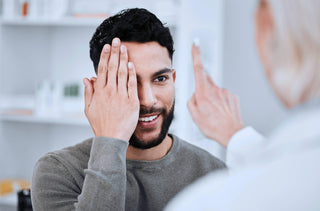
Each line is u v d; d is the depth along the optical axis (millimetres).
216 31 2000
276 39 367
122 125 922
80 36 2473
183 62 1934
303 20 339
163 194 1048
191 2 1928
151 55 963
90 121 961
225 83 2297
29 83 2496
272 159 362
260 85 2236
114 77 939
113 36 968
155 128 1009
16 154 2447
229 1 2260
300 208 325
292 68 359
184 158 1101
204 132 730
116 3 2090
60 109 2213
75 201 990
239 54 2266
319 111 351
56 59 2521
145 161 1046
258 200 342
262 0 379
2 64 2293
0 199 2145
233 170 400
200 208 366
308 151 343
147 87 970
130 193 1023
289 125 367
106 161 870
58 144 2537
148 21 969
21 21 2211
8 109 2322
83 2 2150
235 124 713
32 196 1040
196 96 749
